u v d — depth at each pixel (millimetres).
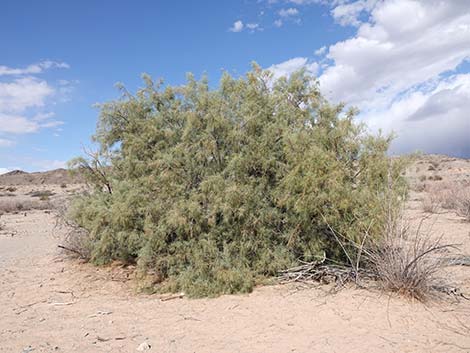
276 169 7102
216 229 6965
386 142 7066
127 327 5199
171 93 8375
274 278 6816
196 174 7309
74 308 6121
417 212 15164
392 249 5957
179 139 7781
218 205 6715
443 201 16844
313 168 6438
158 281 7145
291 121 7539
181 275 6742
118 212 7086
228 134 7176
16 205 27250
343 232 6734
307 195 6477
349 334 4492
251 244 6844
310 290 6211
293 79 7879
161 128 7984
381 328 4602
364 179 6945
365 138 7039
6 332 5145
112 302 6359
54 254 10320
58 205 12375
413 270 5605
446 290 5680
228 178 7016
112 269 8367
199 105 7406
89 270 8359
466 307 5184
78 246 9227
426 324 4660
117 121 8602
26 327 5328
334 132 7012
